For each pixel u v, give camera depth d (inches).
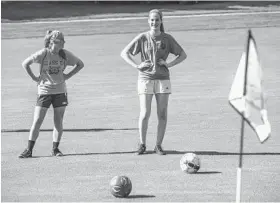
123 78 1536.7
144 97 804.6
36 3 4252.0
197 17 3248.0
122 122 1027.9
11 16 3636.8
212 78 1493.6
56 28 3016.7
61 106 807.1
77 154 821.2
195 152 818.8
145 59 804.0
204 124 993.5
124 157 799.1
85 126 1000.9
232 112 1087.6
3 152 840.3
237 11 3518.7
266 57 1828.2
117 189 628.7
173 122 1013.2
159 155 807.1
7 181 698.8
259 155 799.1
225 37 2447.1
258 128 527.2
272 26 2790.4
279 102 1168.2
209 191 649.0
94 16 3553.2
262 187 662.5
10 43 2524.6
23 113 1131.9
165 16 3403.1
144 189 660.1
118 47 2260.1
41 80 802.8
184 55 804.6
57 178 708.0
